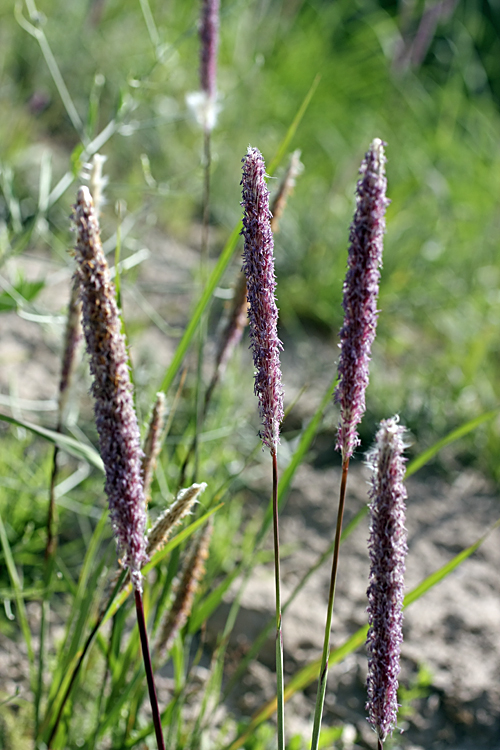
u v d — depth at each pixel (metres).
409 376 1.39
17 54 1.76
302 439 0.66
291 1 2.26
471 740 0.84
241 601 0.92
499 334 1.56
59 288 1.32
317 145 2.05
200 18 0.70
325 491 1.14
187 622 0.68
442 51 2.73
